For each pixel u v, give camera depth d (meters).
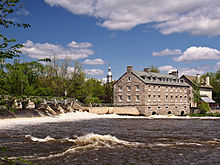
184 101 75.62
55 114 50.81
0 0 5.45
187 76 84.75
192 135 24.73
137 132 26.91
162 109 67.19
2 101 5.95
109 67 172.12
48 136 22.55
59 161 13.48
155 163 13.48
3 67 5.84
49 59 6.51
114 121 44.44
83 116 53.78
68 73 68.00
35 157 14.25
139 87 63.12
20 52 5.88
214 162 13.84
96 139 19.97
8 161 7.11
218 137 23.44
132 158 14.46
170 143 19.53
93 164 13.05
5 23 5.62
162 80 69.31
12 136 22.08
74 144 18.28
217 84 101.62
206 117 59.44
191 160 14.21
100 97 97.75
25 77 31.59
